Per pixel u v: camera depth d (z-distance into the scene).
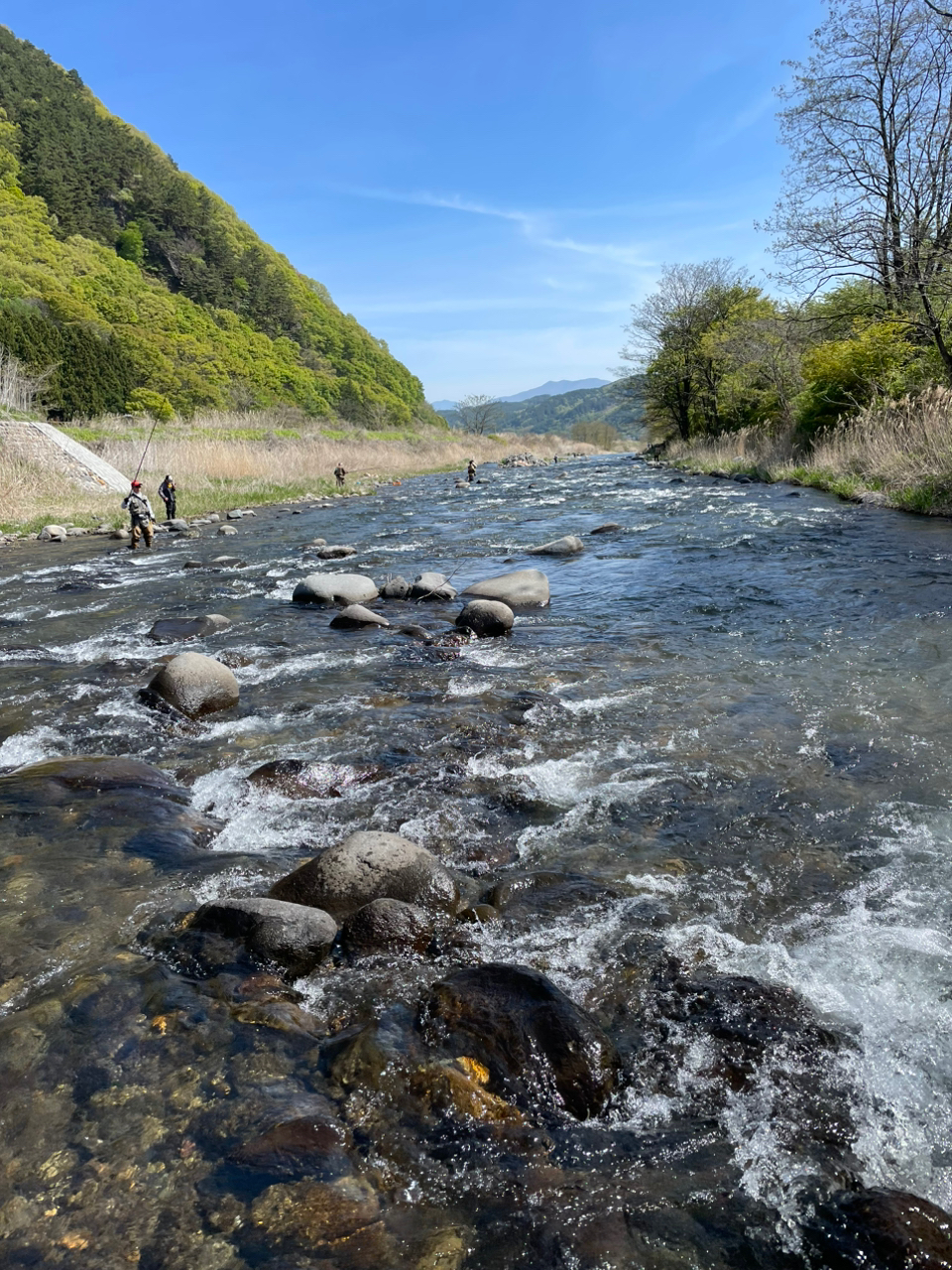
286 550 15.22
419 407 143.62
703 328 37.97
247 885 3.71
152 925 3.37
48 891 3.64
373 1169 2.15
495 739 5.38
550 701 6.05
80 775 4.89
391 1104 2.35
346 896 3.42
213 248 110.75
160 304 85.06
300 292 130.62
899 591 8.70
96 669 7.52
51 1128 2.29
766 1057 2.51
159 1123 2.29
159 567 13.93
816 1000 2.75
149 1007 2.80
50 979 2.99
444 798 4.57
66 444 26.02
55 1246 1.92
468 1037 2.56
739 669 6.64
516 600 9.63
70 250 81.69
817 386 22.81
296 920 3.14
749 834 3.97
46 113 102.75
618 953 3.07
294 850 4.08
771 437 27.16
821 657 6.77
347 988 2.93
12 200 83.12
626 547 13.29
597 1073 2.41
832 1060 2.48
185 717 6.07
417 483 35.28
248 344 96.62
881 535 12.13
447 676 6.90
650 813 4.26
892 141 20.16
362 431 79.56
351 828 4.27
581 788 4.60
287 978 3.00
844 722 5.30
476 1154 2.19
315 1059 2.54
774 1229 1.95
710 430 39.41
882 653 6.71
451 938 3.23
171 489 20.53
